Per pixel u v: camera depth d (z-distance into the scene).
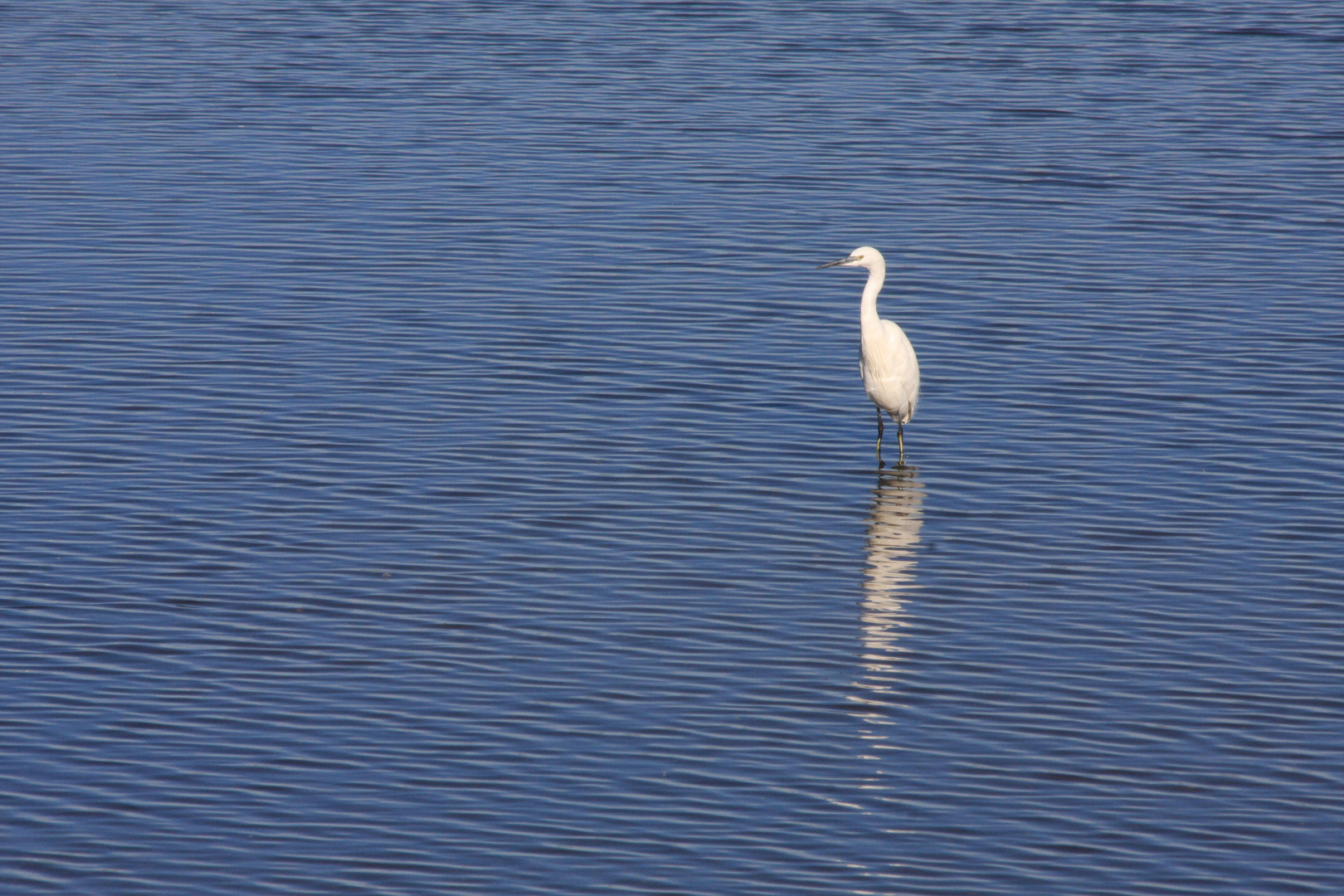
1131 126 30.19
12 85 31.98
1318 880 11.66
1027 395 20.09
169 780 12.62
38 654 14.24
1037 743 13.26
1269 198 26.59
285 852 11.84
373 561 16.03
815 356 21.28
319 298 22.69
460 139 29.45
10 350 20.78
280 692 13.79
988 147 29.17
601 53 34.88
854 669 14.33
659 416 19.48
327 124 30.14
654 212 26.14
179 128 29.75
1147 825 12.27
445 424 19.12
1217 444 18.73
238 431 18.80
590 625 14.98
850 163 28.44
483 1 39.31
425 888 11.51
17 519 16.66
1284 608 15.34
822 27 36.91
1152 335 21.67
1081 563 16.20
